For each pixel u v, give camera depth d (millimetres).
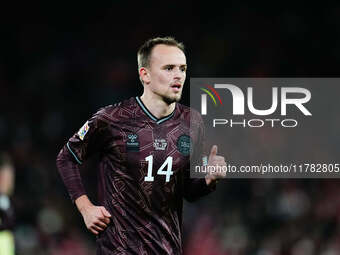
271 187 44562
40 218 41562
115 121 14984
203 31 62188
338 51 59594
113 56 61000
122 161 14812
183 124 15336
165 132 15086
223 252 40750
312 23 61625
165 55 15023
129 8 64875
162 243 14672
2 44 61344
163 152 14930
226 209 43531
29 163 46562
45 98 55719
